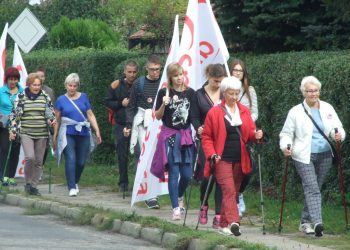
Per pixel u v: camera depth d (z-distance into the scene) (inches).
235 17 831.1
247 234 550.3
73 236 582.2
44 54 1171.3
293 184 679.1
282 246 499.5
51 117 772.0
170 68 612.7
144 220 586.9
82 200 740.7
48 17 1940.2
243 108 546.6
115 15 1893.5
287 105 680.4
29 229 611.2
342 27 790.5
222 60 629.0
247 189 743.1
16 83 844.6
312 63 658.2
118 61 971.9
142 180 643.5
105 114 975.6
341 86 628.7
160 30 1572.3
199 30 629.6
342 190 555.2
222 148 538.0
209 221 611.2
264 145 715.4
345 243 510.9
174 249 523.2
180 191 631.8
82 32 1530.5
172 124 613.0
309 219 553.3
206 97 589.3
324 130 546.3
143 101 714.8
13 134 772.0
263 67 712.4
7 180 843.4
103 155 983.6
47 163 1040.8
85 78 1000.9
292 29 825.5
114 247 538.3
